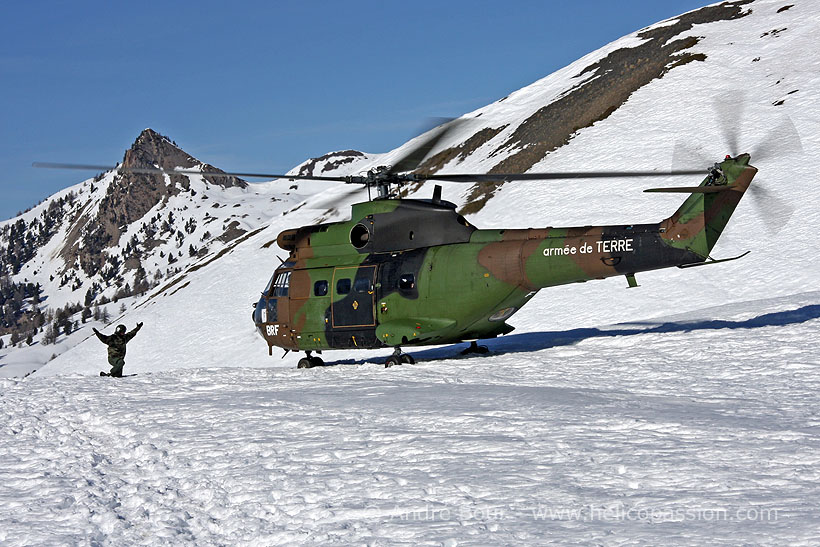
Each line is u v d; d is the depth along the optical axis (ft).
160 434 44.45
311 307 70.49
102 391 62.23
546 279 61.31
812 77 207.00
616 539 22.84
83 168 52.95
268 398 51.98
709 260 56.59
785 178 164.96
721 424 35.12
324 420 43.42
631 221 166.50
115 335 73.92
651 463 30.01
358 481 31.65
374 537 25.36
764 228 150.71
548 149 243.40
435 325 64.39
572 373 53.78
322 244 72.18
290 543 26.02
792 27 254.68
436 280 64.49
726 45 259.80
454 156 327.06
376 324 67.26
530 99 357.82
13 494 35.70
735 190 56.39
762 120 192.75
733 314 74.59
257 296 255.50
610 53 337.72
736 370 49.21
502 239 63.72
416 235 67.51
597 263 59.16
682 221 56.54
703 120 208.85
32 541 29.12
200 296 274.57
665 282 144.97
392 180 69.15
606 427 36.45
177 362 219.82
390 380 56.95
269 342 75.31
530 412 40.63
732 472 28.17
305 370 67.72
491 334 67.67
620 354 59.06
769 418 36.14
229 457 37.86
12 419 53.52
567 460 31.53
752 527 22.75
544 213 189.57
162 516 31.01
